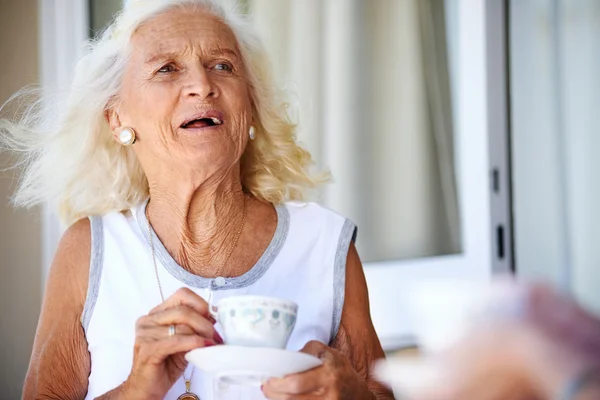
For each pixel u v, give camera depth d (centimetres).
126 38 229
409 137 412
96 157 243
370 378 221
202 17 230
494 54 397
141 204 233
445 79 411
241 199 232
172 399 210
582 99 407
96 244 226
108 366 213
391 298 392
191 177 219
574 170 402
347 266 229
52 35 382
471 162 395
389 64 416
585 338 80
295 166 250
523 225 399
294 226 231
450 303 85
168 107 219
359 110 413
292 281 224
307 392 175
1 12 379
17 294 373
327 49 414
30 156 253
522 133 402
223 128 220
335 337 224
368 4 416
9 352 371
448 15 412
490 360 81
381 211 411
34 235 373
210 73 223
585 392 78
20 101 317
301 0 412
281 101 252
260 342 169
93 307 220
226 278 221
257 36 246
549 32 407
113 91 232
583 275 400
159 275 221
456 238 403
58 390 216
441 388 83
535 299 83
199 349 167
